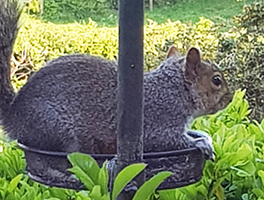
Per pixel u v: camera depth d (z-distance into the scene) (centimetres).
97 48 568
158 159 126
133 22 105
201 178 137
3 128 159
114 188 102
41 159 131
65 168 127
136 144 109
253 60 447
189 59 178
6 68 161
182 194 138
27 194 140
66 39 564
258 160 155
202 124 192
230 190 153
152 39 518
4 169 168
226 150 151
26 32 553
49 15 916
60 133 153
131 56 106
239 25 466
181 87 174
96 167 107
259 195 138
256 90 441
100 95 158
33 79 161
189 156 130
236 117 207
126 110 108
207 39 495
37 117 155
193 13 900
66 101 156
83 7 938
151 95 170
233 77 450
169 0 961
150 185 101
